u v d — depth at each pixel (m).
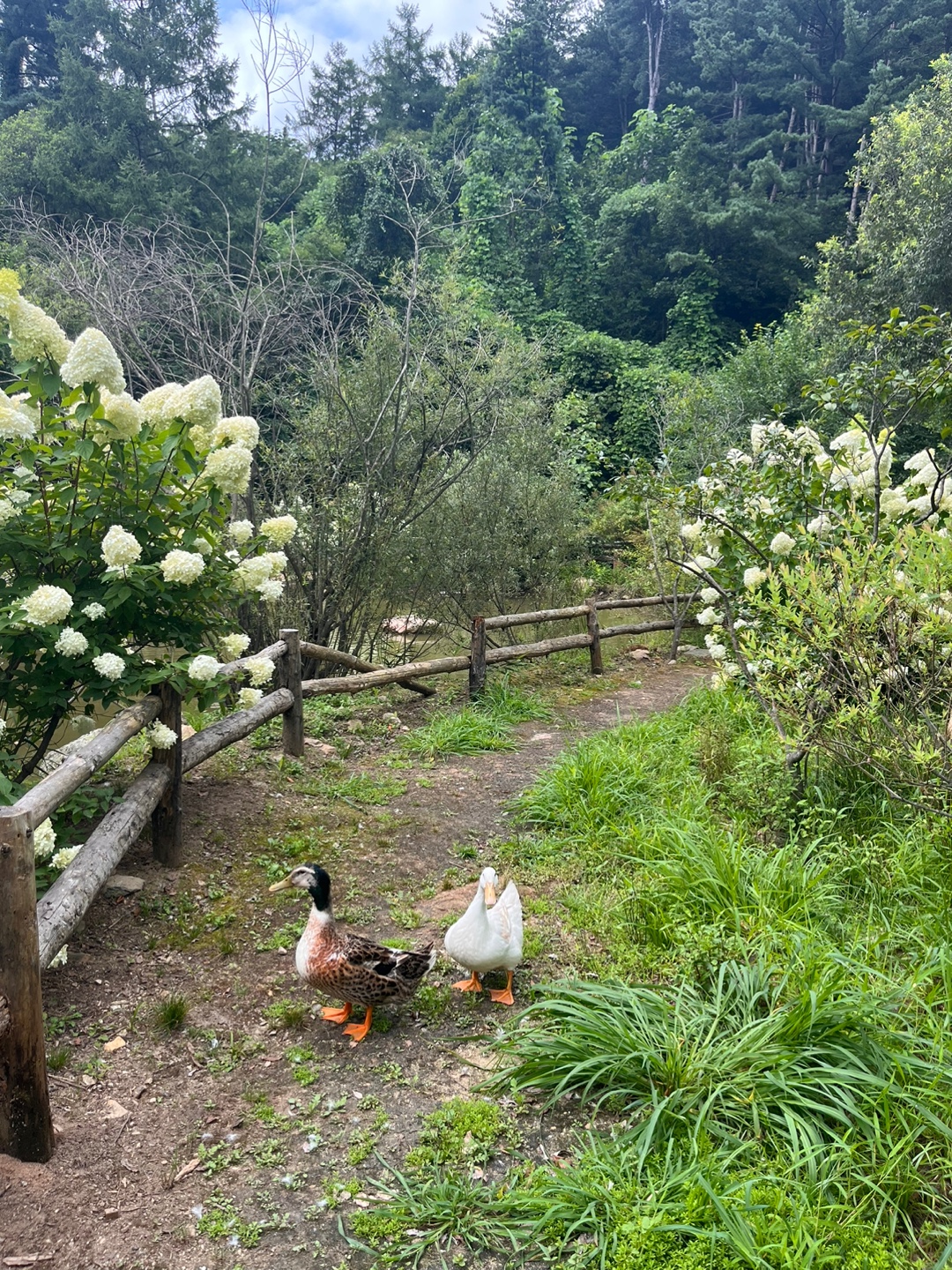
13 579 4.24
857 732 4.45
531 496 11.34
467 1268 2.42
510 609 11.48
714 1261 2.28
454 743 7.11
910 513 5.81
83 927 4.00
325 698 8.15
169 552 4.32
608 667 10.51
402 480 9.53
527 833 5.34
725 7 39.59
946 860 4.31
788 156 36.03
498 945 3.54
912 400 5.81
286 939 4.11
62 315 9.18
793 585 4.74
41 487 4.04
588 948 4.03
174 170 18.53
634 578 14.02
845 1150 2.58
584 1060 3.07
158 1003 3.56
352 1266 2.42
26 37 28.70
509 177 27.69
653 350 26.53
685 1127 2.77
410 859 5.04
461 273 23.95
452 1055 3.35
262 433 9.63
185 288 8.79
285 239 16.44
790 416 16.41
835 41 37.81
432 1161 2.78
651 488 7.56
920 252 15.32
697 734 6.34
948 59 21.62
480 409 10.24
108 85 18.92
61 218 16.53
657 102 44.00
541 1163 2.77
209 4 19.53
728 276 31.64
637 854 4.78
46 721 4.47
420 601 10.31
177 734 4.50
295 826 5.32
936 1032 3.06
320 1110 3.02
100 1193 2.61
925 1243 2.44
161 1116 2.96
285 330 9.27
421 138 26.02
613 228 32.44
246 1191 2.67
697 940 3.63
